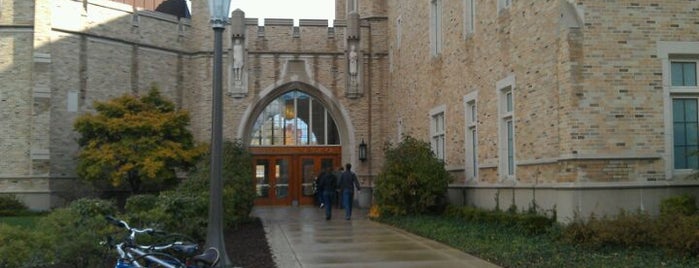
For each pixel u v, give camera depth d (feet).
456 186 66.18
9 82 81.92
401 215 65.57
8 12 82.12
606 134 42.63
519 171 51.24
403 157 66.59
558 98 44.37
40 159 81.15
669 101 43.29
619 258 33.88
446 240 46.06
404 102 88.79
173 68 95.35
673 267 30.73
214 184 30.81
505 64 54.13
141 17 92.12
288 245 46.50
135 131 80.43
